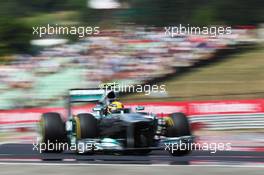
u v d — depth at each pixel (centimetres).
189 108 6072
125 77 8519
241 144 4203
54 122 3353
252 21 10362
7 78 8288
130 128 2912
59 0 11612
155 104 6119
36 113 6412
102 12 10738
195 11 10619
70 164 2625
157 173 2264
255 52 9131
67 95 3431
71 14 11238
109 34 8981
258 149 3753
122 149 2928
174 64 8738
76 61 8606
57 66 8531
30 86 8219
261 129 5884
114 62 8588
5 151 3684
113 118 3048
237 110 5969
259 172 2270
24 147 4034
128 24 10119
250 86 8100
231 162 2794
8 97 8094
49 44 9381
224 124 5975
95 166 2530
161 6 10631
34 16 11181
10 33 9969
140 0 10638
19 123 6406
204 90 8100
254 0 10662
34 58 8631
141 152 3112
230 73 8550
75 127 3141
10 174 2295
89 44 8825
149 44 8788
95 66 8556
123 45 8750
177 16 10538
